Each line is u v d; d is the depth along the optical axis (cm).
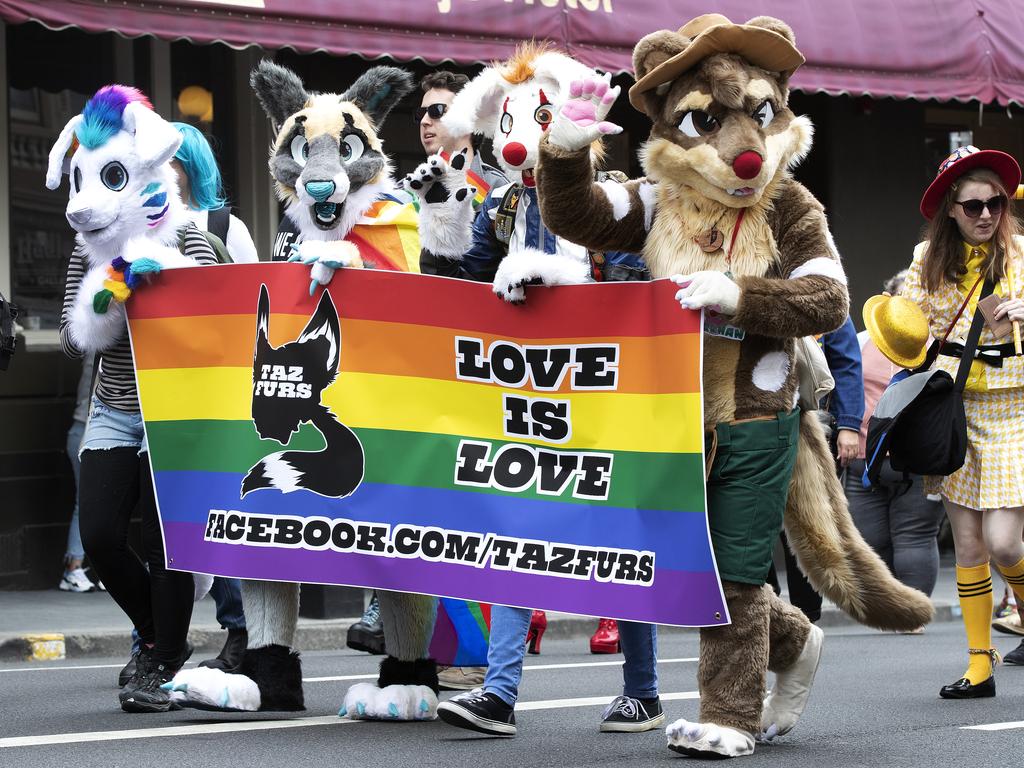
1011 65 1714
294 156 800
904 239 2008
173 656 816
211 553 768
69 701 872
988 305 891
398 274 750
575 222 691
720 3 1570
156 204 812
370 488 752
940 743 734
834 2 1652
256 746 701
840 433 1159
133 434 814
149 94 1680
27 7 1253
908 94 1666
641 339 702
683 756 685
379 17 1387
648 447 696
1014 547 904
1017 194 930
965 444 866
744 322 658
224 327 773
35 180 1616
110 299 779
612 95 672
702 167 673
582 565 711
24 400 1542
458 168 980
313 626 1283
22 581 1532
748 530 674
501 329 734
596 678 1009
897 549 1360
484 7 1429
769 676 818
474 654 851
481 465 739
